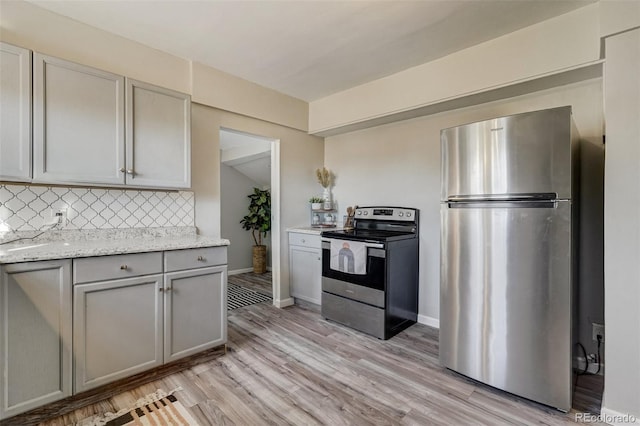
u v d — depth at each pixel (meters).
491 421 1.66
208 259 2.25
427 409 1.76
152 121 2.27
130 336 1.89
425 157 3.09
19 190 1.99
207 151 2.86
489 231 1.92
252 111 3.17
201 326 2.22
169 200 2.62
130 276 1.89
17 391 1.54
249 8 1.99
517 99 2.52
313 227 3.77
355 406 1.78
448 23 2.12
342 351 2.47
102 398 1.81
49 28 2.05
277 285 3.60
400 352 2.46
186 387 1.94
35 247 1.80
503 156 1.86
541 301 1.75
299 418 1.67
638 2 1.58
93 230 2.25
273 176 3.64
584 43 1.92
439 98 2.63
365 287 2.82
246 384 1.99
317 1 1.91
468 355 2.01
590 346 2.16
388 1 1.90
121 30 2.26
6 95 1.73
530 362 1.79
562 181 1.69
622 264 1.62
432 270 3.04
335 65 2.79
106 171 2.07
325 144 4.09
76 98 1.95
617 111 1.64
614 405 1.63
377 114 3.09
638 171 1.58
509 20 2.08
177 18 2.11
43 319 1.61
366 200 3.62
